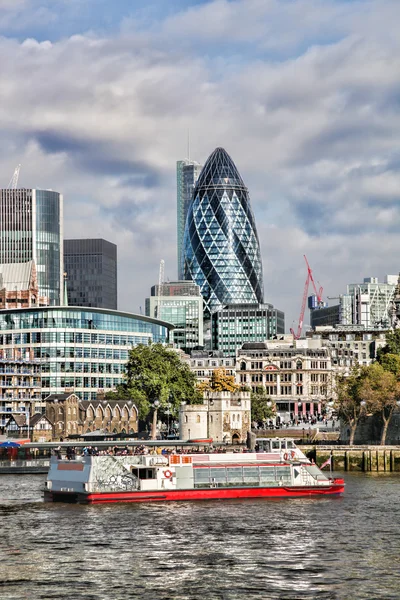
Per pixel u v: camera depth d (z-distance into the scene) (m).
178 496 185.38
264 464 190.62
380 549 136.00
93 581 120.00
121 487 183.50
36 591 116.06
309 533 148.25
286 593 114.75
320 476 191.25
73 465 185.25
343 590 115.75
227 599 112.75
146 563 128.75
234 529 152.12
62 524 156.88
